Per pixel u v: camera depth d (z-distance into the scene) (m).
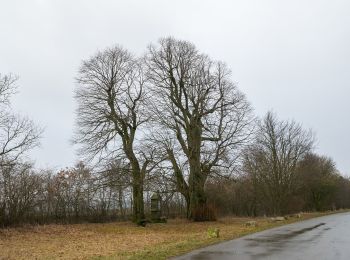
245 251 17.41
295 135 69.38
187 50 43.31
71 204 42.22
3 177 33.94
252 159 58.56
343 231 27.38
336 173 96.62
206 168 41.44
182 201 49.53
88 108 39.84
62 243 24.62
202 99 41.75
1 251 21.05
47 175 50.09
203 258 15.48
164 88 42.25
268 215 61.03
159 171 37.75
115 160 37.97
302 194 76.88
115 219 44.03
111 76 40.31
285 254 16.14
